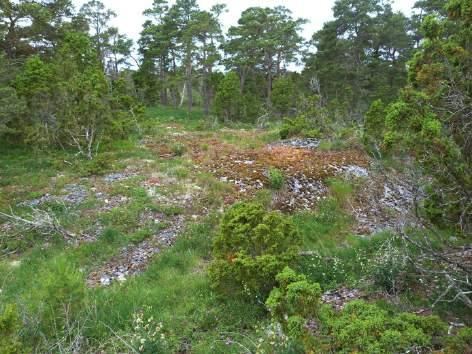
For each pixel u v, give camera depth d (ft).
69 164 42.96
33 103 50.06
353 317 14.01
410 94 17.25
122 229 28.43
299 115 62.03
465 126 15.98
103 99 51.19
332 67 118.32
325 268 23.16
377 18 124.77
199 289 21.61
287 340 14.37
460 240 21.99
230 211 22.76
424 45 19.11
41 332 16.17
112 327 18.33
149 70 130.72
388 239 23.50
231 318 18.78
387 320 13.88
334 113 70.13
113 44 128.77
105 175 39.29
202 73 119.55
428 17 19.38
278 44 116.37
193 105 150.71
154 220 29.86
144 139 55.31
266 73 135.13
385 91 101.45
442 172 15.99
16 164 44.45
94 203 32.17
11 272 22.90
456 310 17.79
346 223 30.35
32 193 34.45
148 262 24.99
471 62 17.79
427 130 15.48
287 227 21.95
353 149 45.55
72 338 17.33
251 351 15.94
